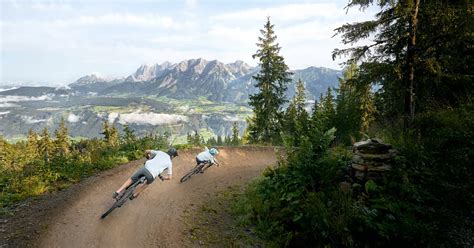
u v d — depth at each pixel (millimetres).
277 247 6160
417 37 11930
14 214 7168
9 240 5949
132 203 8164
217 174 12469
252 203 8094
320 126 9102
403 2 11273
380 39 12805
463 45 11648
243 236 6703
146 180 7770
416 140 9492
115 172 11102
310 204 6586
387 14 12141
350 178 7676
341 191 7164
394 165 7430
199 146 17844
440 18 10562
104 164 11758
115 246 6059
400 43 12219
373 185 6832
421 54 12031
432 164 7660
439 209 6242
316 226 6016
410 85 11789
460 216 5977
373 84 12844
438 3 10836
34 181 9211
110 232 6566
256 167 14359
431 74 11883
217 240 6523
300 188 7438
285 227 6707
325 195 7129
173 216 7629
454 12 10469
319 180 7672
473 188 6629
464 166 7328
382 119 17062
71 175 10156
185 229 6949
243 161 15734
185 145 17719
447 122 9781
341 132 23703
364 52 12484
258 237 6676
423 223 5789
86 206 7781
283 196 7465
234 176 12383
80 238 6223
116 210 7613
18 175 9711
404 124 11461
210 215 7922
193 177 11594
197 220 7520
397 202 6258
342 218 6066
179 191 9727
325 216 6129
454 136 8461
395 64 11852
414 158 7816
